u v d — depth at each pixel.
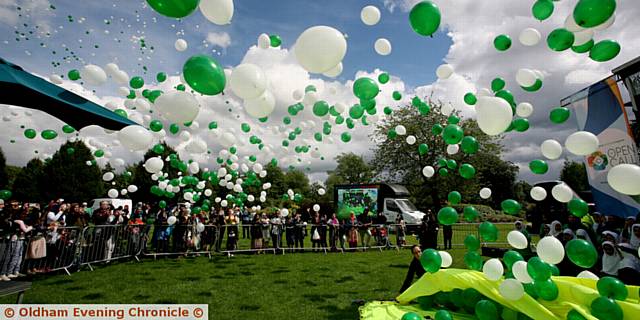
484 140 21.72
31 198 26.27
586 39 3.46
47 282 5.85
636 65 5.41
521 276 3.26
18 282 3.26
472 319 3.90
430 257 3.68
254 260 8.77
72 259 6.87
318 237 11.01
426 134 21.56
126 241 8.61
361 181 45.88
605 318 2.90
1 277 5.74
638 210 5.63
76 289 5.40
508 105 3.26
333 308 4.64
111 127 4.21
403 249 11.72
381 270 7.41
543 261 3.13
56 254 6.59
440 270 4.30
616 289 3.02
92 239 7.50
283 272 7.08
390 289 5.70
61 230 6.72
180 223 9.36
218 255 9.73
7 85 3.23
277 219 10.91
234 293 5.34
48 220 7.24
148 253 9.01
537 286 3.35
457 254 9.98
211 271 7.12
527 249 6.84
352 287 5.81
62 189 26.58
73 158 27.36
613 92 5.83
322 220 12.23
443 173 6.15
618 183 2.69
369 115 6.34
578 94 6.52
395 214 17.19
